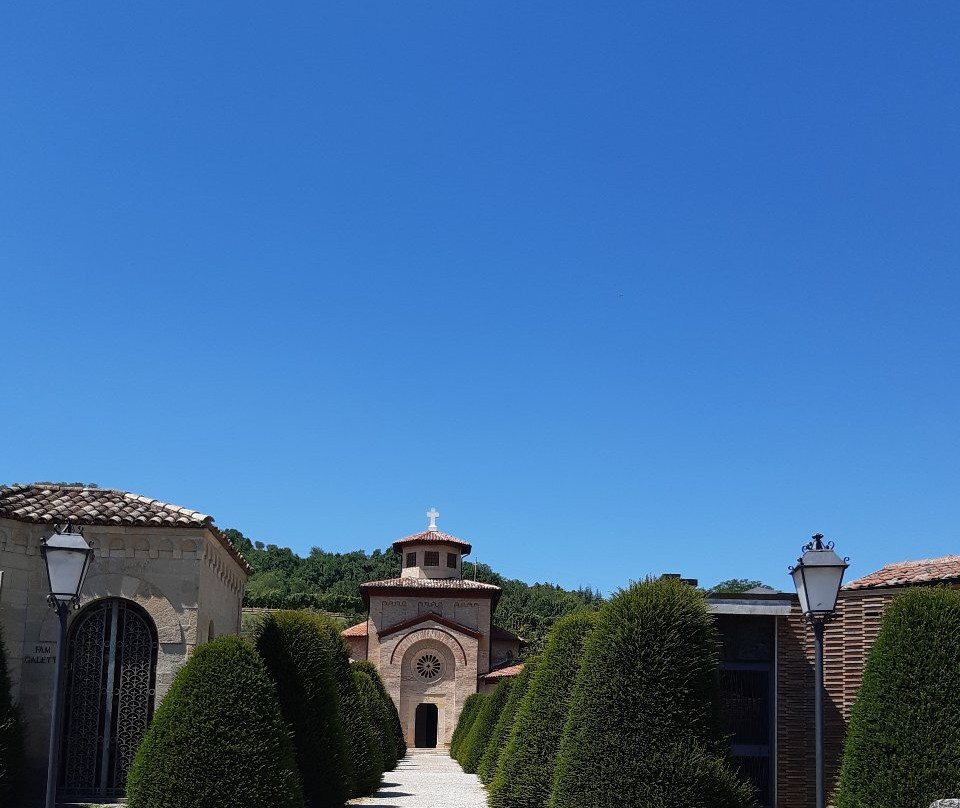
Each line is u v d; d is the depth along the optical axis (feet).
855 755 56.08
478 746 139.64
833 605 49.11
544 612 401.29
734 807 56.70
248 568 102.83
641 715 57.82
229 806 61.16
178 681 64.85
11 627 77.05
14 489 82.79
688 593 61.52
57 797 76.02
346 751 84.53
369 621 212.84
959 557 74.38
